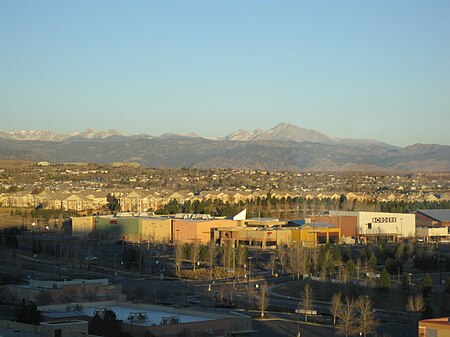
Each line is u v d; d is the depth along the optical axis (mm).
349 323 137750
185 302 160375
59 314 125938
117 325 114125
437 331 116000
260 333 133750
